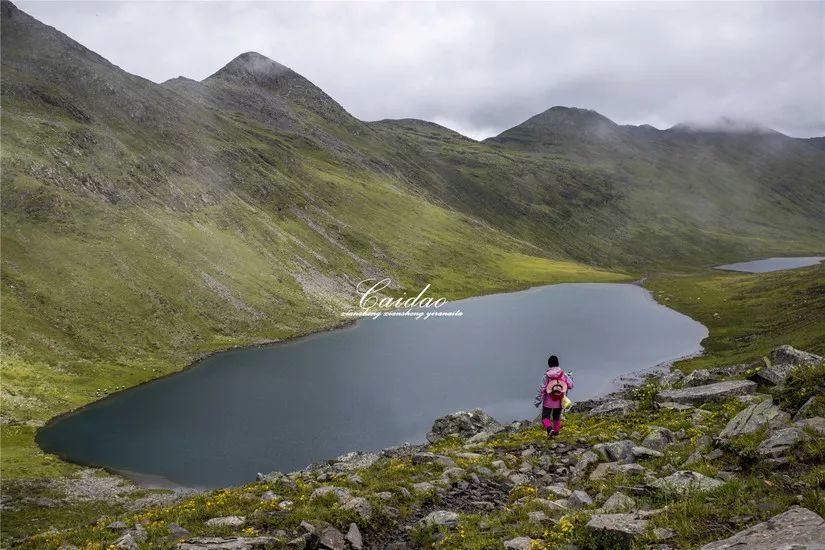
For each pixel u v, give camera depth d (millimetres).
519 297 173625
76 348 85500
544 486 15953
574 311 140250
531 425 28391
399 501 14922
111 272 106938
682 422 20156
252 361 93688
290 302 134250
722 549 7133
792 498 8781
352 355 95375
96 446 56125
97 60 196625
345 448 52875
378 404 66188
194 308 112625
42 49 179250
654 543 8562
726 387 23734
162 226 132000
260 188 189000
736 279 184250
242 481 46812
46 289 93812
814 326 75375
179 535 12156
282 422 61250
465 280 199125
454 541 11594
